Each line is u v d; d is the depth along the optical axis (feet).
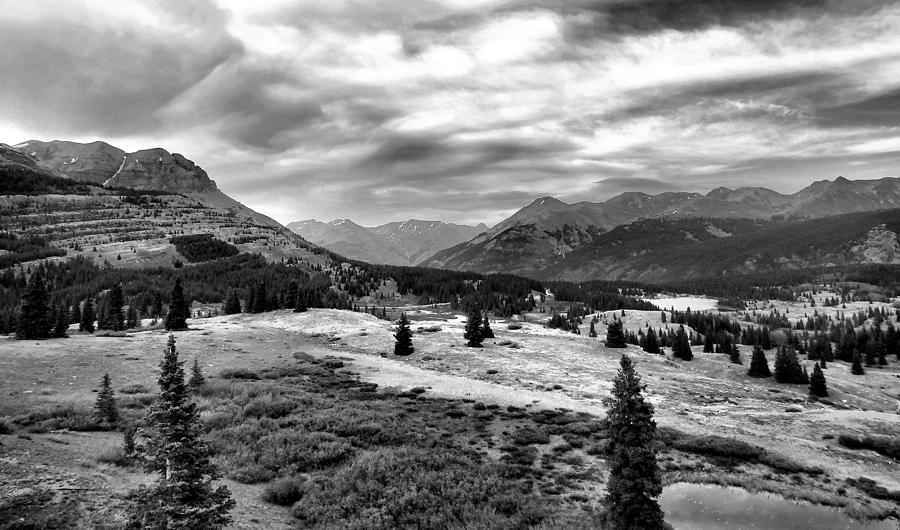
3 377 152.25
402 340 288.71
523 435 136.98
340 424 131.23
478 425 146.51
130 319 455.63
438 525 80.74
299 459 105.29
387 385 200.34
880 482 123.03
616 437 80.12
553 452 125.08
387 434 126.93
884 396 364.58
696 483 110.73
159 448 61.26
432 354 285.84
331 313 418.31
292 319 399.03
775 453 134.31
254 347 277.44
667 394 228.02
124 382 170.19
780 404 234.58
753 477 114.42
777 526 91.20
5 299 635.25
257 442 112.57
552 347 327.67
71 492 71.92
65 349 209.26
